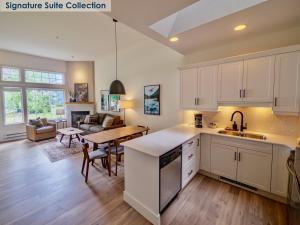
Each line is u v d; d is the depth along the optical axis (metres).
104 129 4.79
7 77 5.47
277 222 1.81
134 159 2.03
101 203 2.18
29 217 1.92
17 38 4.16
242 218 1.88
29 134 5.43
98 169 3.24
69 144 4.70
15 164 3.48
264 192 2.27
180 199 2.24
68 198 2.29
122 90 4.14
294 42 2.31
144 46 4.46
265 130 2.63
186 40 2.74
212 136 2.71
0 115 5.34
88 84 6.91
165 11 1.84
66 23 3.29
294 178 1.36
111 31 3.70
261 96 2.34
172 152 2.00
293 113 2.11
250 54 2.39
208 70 2.89
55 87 6.70
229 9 1.91
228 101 2.68
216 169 2.70
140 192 1.99
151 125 4.44
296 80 2.06
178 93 3.78
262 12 1.87
